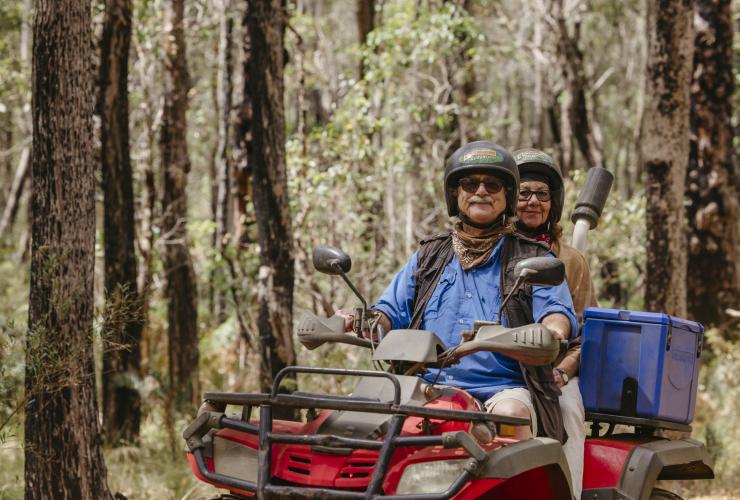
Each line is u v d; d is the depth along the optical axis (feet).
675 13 31.65
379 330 16.74
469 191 16.83
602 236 49.49
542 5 75.77
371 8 63.21
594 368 17.11
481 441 13.80
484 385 16.02
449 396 14.94
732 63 50.65
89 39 21.33
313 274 44.45
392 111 57.88
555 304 16.03
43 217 20.86
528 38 99.19
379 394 14.58
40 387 20.12
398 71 56.90
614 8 101.50
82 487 20.72
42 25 20.89
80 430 20.77
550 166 20.53
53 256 20.35
